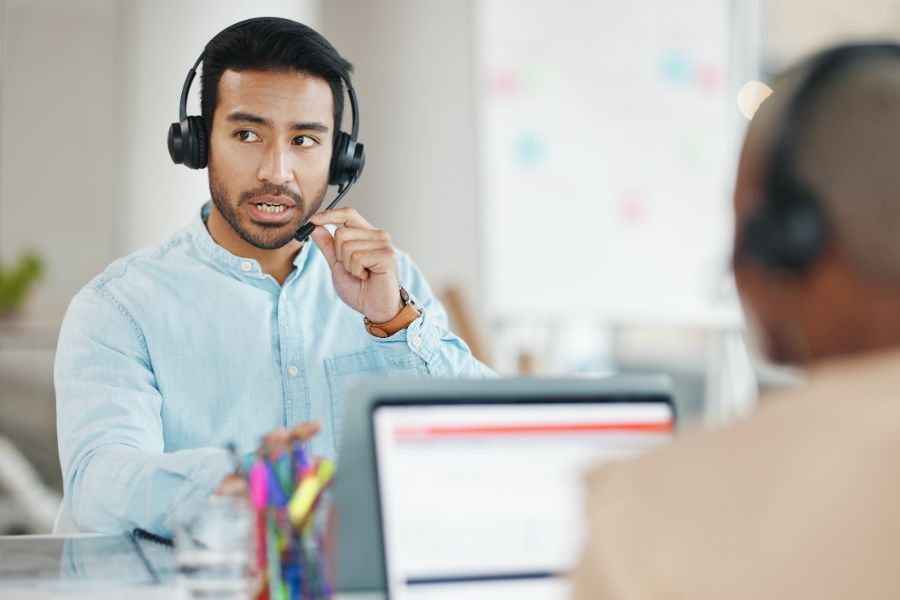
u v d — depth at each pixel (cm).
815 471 56
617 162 384
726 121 398
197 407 159
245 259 165
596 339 395
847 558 54
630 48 385
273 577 98
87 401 149
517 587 94
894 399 58
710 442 62
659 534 59
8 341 348
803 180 61
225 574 101
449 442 97
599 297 381
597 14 381
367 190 404
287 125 156
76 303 160
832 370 62
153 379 158
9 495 341
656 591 57
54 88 441
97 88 441
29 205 444
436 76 390
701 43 395
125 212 430
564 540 96
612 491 63
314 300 169
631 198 386
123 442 144
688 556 57
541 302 376
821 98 62
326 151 160
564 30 378
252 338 163
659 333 400
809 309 63
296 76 156
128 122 425
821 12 396
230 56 156
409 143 396
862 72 62
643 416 100
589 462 98
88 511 134
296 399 162
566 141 378
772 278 64
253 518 100
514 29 376
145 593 106
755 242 64
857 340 61
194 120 158
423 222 395
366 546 97
